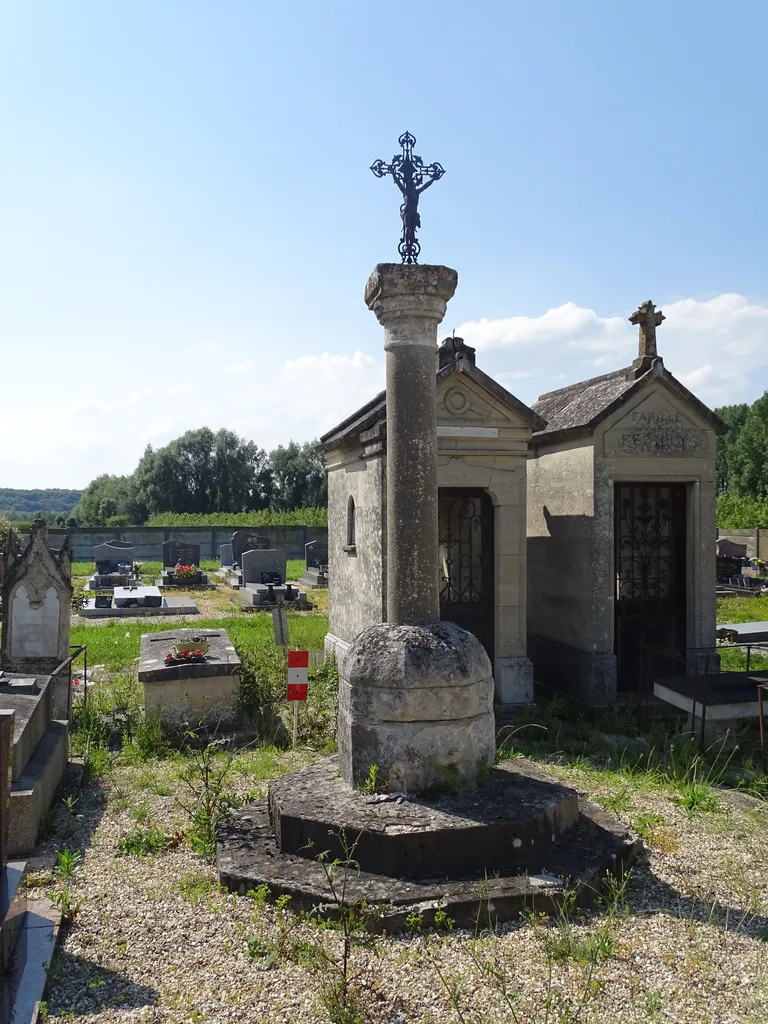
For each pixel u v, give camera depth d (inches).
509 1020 147.6
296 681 347.9
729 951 173.5
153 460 2635.3
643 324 447.5
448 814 207.8
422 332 235.5
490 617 436.5
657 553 462.6
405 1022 148.0
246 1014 150.9
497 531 417.4
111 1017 150.6
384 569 405.7
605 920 186.1
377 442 403.9
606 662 427.2
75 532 1716.3
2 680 293.6
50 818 256.2
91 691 433.7
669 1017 148.6
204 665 372.8
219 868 203.6
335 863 201.3
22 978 159.2
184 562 1307.8
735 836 241.9
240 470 2659.9
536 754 338.0
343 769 237.1
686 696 358.3
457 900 183.6
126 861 223.5
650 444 437.4
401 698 221.1
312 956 167.2
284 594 928.3
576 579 445.7
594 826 228.8
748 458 2618.1
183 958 170.4
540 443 484.1
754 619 778.8
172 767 319.9
